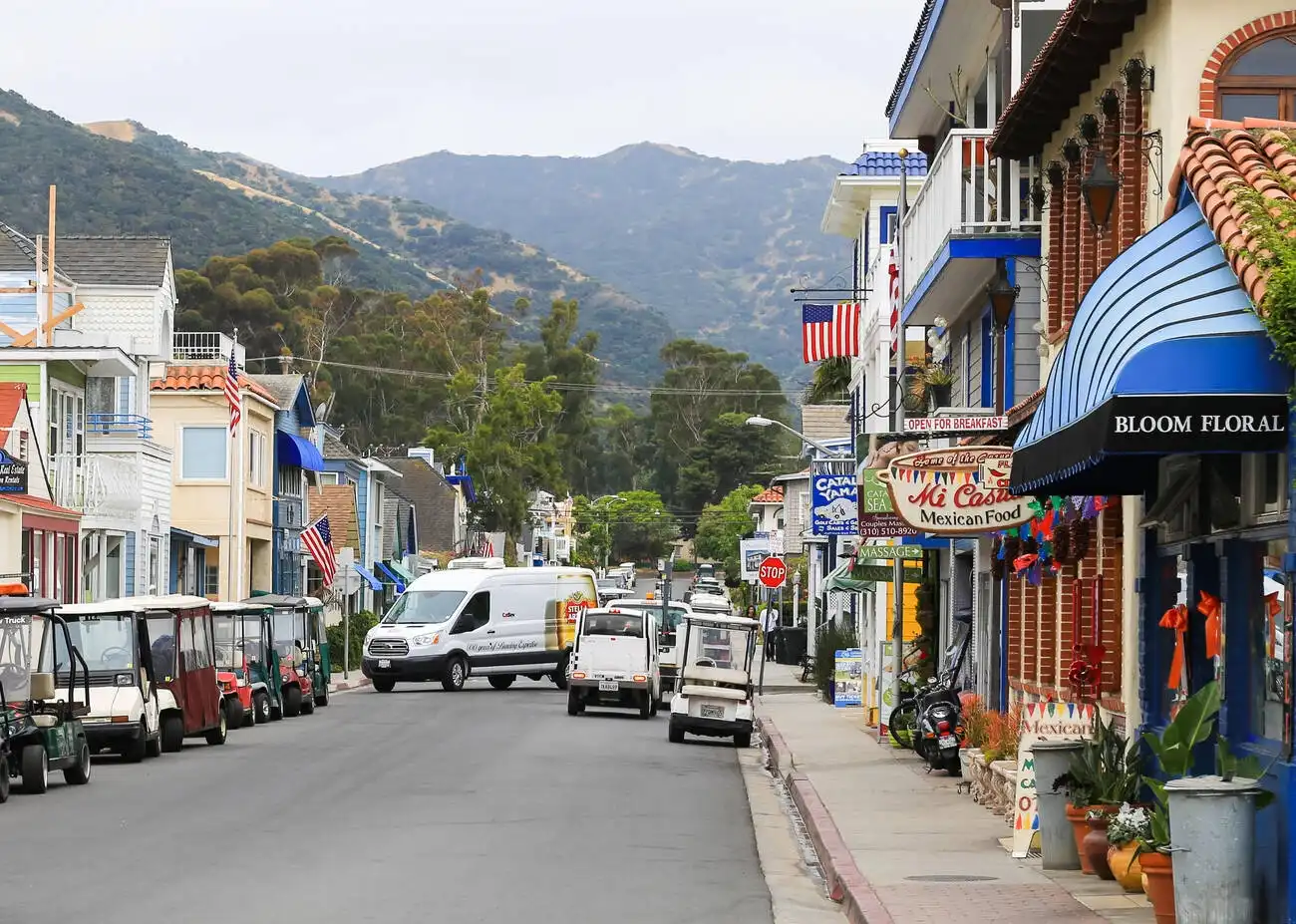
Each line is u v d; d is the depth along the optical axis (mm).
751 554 101125
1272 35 19234
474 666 59375
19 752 26031
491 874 18188
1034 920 14547
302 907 15828
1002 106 32750
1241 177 14438
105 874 17906
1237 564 15383
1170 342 12734
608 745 37500
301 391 77562
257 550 71688
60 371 50375
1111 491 18734
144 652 32750
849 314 51031
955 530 23766
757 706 52062
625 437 198000
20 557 43094
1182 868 12812
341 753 33969
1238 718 15258
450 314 156000
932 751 29219
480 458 127688
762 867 19672
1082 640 23672
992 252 27656
